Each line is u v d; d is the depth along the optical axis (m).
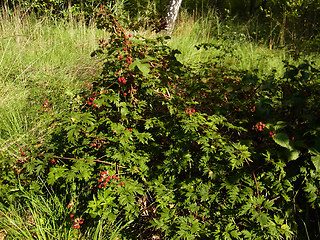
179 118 1.99
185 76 2.70
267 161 1.87
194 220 1.75
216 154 1.89
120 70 1.94
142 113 2.18
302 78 2.31
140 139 1.84
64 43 4.36
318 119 1.92
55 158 1.96
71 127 1.67
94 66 3.40
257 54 4.65
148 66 1.61
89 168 1.83
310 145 1.89
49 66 3.65
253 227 1.73
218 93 2.53
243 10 9.41
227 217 1.79
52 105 2.56
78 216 1.95
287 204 1.93
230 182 1.81
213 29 5.84
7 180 1.96
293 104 2.14
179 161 1.90
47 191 2.13
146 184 1.96
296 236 1.86
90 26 4.82
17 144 2.33
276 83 2.57
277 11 6.57
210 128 1.91
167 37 2.12
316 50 5.28
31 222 1.96
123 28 2.08
